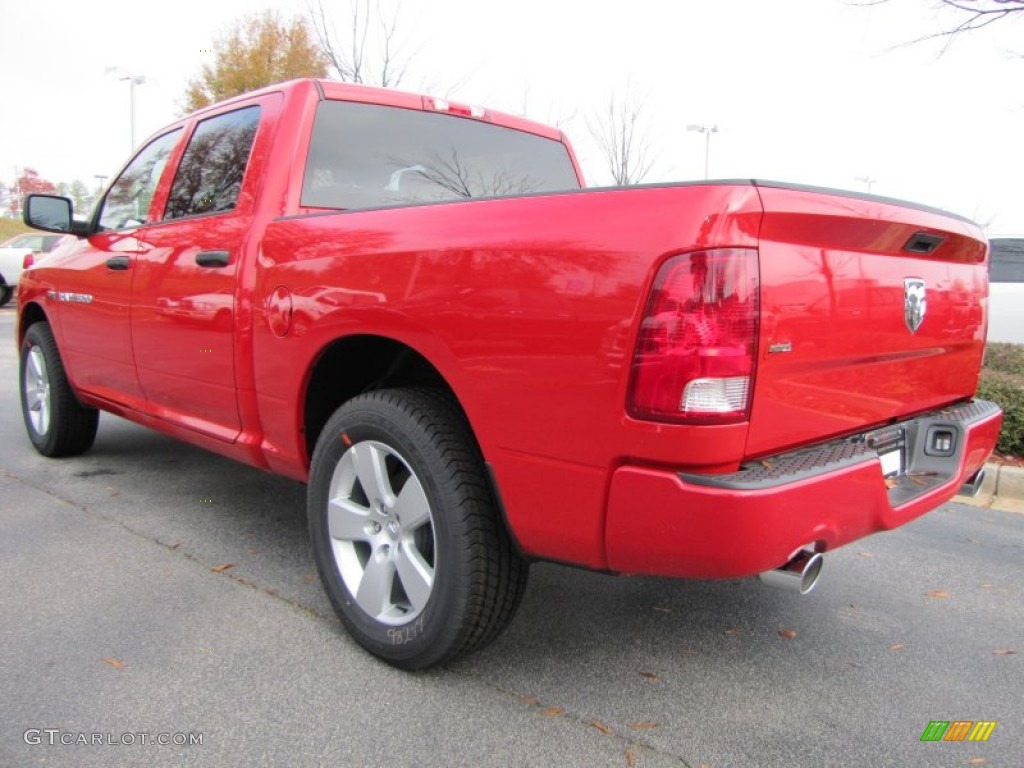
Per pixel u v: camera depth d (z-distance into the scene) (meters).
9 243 19.64
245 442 3.31
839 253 2.25
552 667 2.77
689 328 1.92
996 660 2.94
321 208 3.32
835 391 2.33
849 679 2.77
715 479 1.96
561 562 2.31
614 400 2.03
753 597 3.42
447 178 3.82
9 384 8.27
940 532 4.44
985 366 8.60
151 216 3.99
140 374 3.97
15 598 3.16
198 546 3.76
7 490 4.56
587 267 2.07
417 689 2.59
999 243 12.27
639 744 2.35
